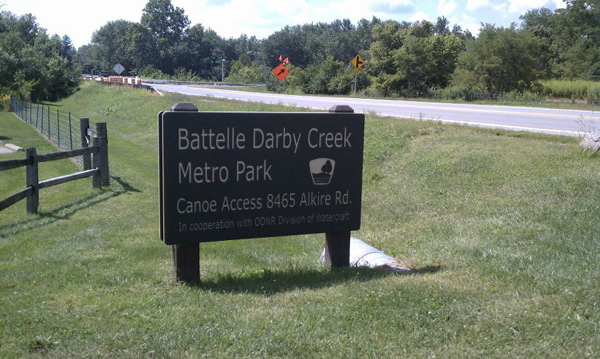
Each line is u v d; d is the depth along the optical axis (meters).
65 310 4.24
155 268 5.82
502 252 6.00
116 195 11.38
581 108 24.28
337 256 5.98
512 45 39.84
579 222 6.70
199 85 72.94
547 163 9.90
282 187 5.57
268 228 5.55
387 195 10.52
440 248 6.79
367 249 6.86
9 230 8.25
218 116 5.23
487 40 40.38
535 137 12.87
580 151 10.17
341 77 49.03
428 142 13.17
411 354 3.58
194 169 5.20
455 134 13.44
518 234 6.68
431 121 15.86
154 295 4.70
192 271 5.29
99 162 12.19
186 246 5.26
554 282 4.72
